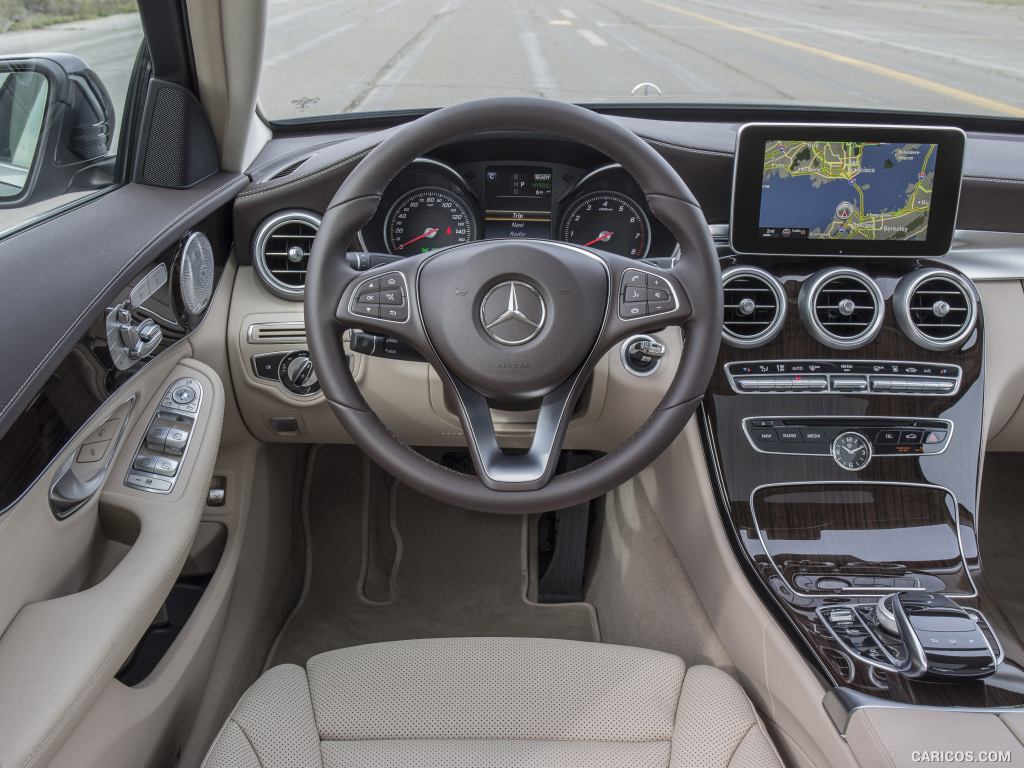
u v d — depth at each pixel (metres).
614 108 1.91
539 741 1.07
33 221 1.32
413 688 1.14
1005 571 1.91
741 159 1.40
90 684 0.88
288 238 1.55
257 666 1.63
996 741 1.00
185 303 1.38
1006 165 1.66
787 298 1.46
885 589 1.29
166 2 1.40
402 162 1.08
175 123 1.50
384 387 1.52
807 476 1.43
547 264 1.06
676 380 1.12
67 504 1.01
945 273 1.45
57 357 0.99
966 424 1.45
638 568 1.76
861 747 1.03
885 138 1.39
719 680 1.14
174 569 1.08
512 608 1.88
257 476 1.68
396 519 2.11
